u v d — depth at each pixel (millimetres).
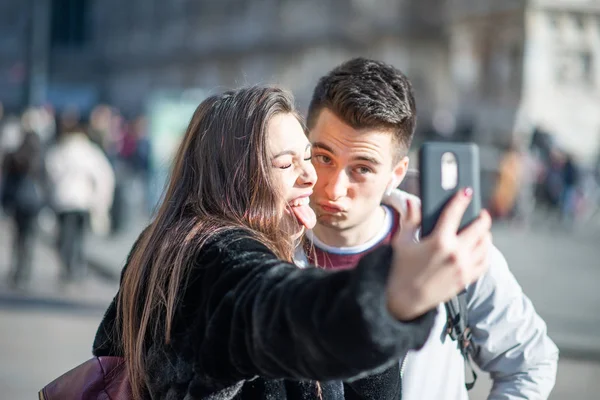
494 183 23047
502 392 3031
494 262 2965
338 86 2895
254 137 2330
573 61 29906
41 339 9438
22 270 12695
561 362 9492
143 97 52562
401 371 2805
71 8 50812
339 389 2326
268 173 2326
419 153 1853
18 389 7559
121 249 16312
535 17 29938
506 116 30281
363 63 2947
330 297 1763
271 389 2193
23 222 12617
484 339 2988
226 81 47250
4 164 12703
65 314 10852
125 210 17891
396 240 1790
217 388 2088
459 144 1855
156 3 52406
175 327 2189
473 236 1743
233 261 2086
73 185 12711
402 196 3047
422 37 37344
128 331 2363
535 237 21172
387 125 2895
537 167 23938
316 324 1759
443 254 1699
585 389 8328
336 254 3023
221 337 1998
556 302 12367
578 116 29828
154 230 2365
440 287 1711
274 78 2936
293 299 1822
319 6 40906
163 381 2215
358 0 39375
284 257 2348
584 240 20906
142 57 53000
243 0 46125
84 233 13023
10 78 57719
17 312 10859
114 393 2436
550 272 15359
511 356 3006
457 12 33688
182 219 2307
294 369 1866
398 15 38031
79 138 12773
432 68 37125
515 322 2963
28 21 22719
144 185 26375
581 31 29984
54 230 18875
